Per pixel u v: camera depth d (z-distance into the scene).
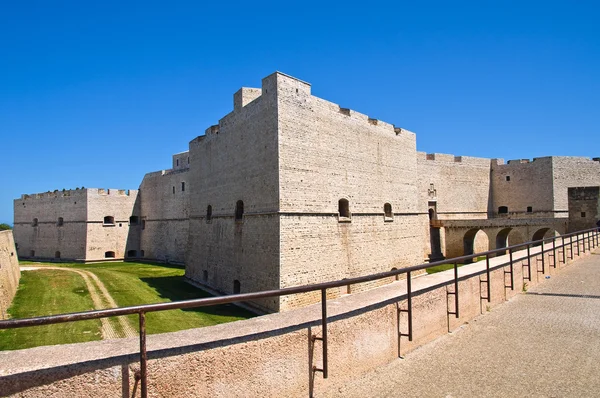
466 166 52.97
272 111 21.02
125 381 3.50
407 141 31.16
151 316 20.77
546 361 5.95
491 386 5.14
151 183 54.03
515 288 10.88
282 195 20.33
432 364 5.88
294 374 4.62
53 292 27.62
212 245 28.03
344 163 24.48
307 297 21.00
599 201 29.86
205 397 3.88
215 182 28.08
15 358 3.43
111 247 53.28
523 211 52.25
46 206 57.00
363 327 5.55
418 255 31.31
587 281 12.32
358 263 24.80
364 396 4.86
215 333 4.26
